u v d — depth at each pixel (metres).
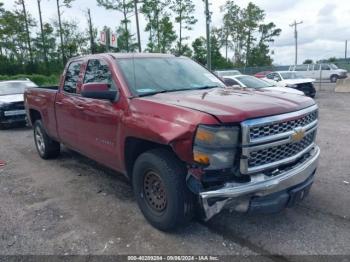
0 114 10.25
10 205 4.51
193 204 3.39
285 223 3.78
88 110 4.50
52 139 6.38
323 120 10.60
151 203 3.71
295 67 31.67
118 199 4.59
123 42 40.81
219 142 2.96
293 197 3.40
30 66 53.16
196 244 3.42
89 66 4.78
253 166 3.09
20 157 7.03
